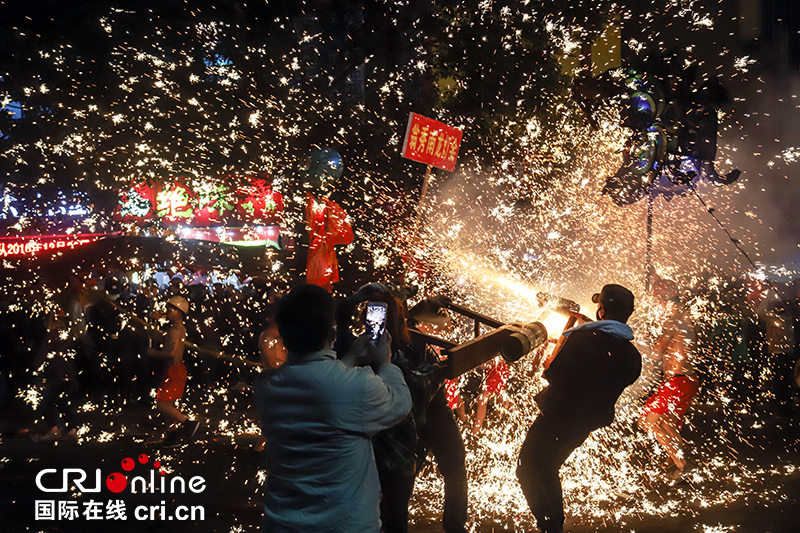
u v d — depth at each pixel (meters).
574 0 12.31
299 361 2.75
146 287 12.48
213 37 10.37
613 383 4.52
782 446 8.24
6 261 9.56
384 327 3.06
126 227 11.19
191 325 12.70
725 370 11.99
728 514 5.67
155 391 11.98
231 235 11.40
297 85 11.10
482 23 11.84
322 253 6.70
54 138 10.10
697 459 7.59
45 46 9.84
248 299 13.20
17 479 7.13
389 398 2.78
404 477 3.67
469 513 5.69
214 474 7.25
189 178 10.98
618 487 6.49
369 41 12.21
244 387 12.74
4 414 10.82
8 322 11.68
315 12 11.28
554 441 4.54
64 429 9.26
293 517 2.62
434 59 12.02
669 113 8.03
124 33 10.11
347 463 2.66
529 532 5.24
